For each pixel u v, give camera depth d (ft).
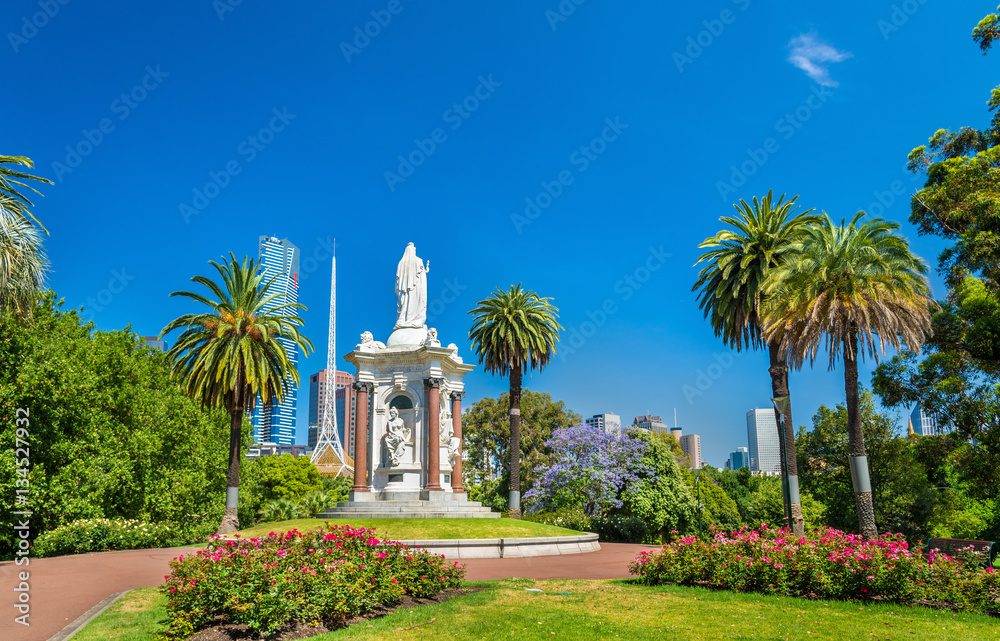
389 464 129.90
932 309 116.47
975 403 115.75
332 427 591.78
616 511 187.11
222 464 162.50
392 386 134.82
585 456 186.09
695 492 213.66
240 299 123.95
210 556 44.37
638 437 193.77
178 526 143.54
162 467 144.77
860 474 89.86
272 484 289.94
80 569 76.54
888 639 39.50
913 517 171.32
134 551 107.24
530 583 62.44
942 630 41.98
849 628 42.19
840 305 90.53
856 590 52.26
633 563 65.21
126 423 139.85
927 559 55.62
